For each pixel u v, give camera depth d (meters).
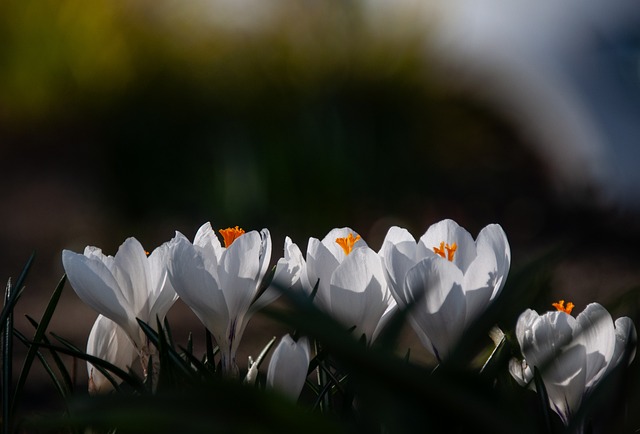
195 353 5.34
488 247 1.59
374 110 10.39
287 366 1.53
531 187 9.92
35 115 10.95
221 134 9.40
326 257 1.75
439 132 10.74
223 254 1.75
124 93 10.66
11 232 8.58
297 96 10.13
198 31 11.44
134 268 1.84
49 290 7.22
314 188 8.91
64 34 11.20
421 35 11.06
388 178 9.62
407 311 1.03
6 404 1.87
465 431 0.97
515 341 1.57
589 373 1.44
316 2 11.18
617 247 7.92
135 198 9.40
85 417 0.93
